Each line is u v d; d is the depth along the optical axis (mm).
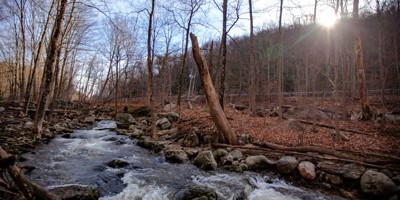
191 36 10875
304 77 31453
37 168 7656
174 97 35875
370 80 29391
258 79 29031
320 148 8828
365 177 6906
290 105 21469
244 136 11156
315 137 10836
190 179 7547
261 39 30922
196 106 25188
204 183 7234
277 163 8391
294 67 36219
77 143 11945
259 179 7812
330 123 13750
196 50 10859
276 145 9781
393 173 7082
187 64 42031
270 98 28344
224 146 10477
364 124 13156
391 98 20500
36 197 4203
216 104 10922
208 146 10898
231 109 21281
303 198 6613
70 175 7344
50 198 4312
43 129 13539
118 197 6082
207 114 16859
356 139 10344
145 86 39094
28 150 9555
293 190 7133
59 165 8219
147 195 6281
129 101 33719
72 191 5590
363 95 14570
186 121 15367
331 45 20375
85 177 7254
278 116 16703
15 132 11656
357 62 14742
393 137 10359
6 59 29750
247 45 30016
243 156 9469
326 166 7773
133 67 30375
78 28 22891
